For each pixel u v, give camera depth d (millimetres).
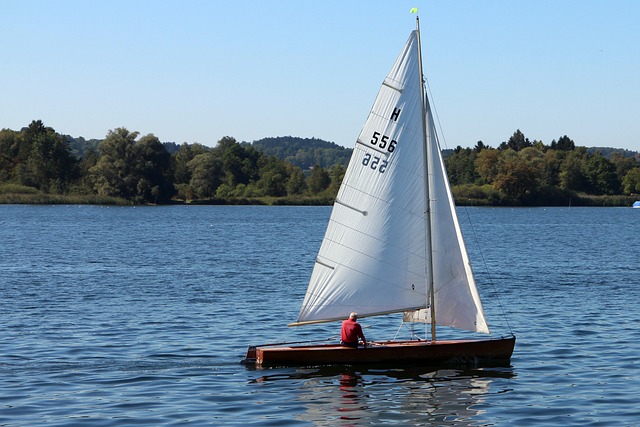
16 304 51562
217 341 39812
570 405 27875
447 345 33438
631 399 28609
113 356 35938
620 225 173500
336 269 33250
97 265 78875
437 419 26297
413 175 32781
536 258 90188
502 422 25938
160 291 58656
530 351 37094
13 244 106625
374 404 27969
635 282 65250
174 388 30156
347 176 32969
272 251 99438
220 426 25375
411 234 32969
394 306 33188
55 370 33125
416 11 32406
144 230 143375
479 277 69438
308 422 25906
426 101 32844
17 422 25719
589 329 43125
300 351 33188
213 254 94125
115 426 25328
